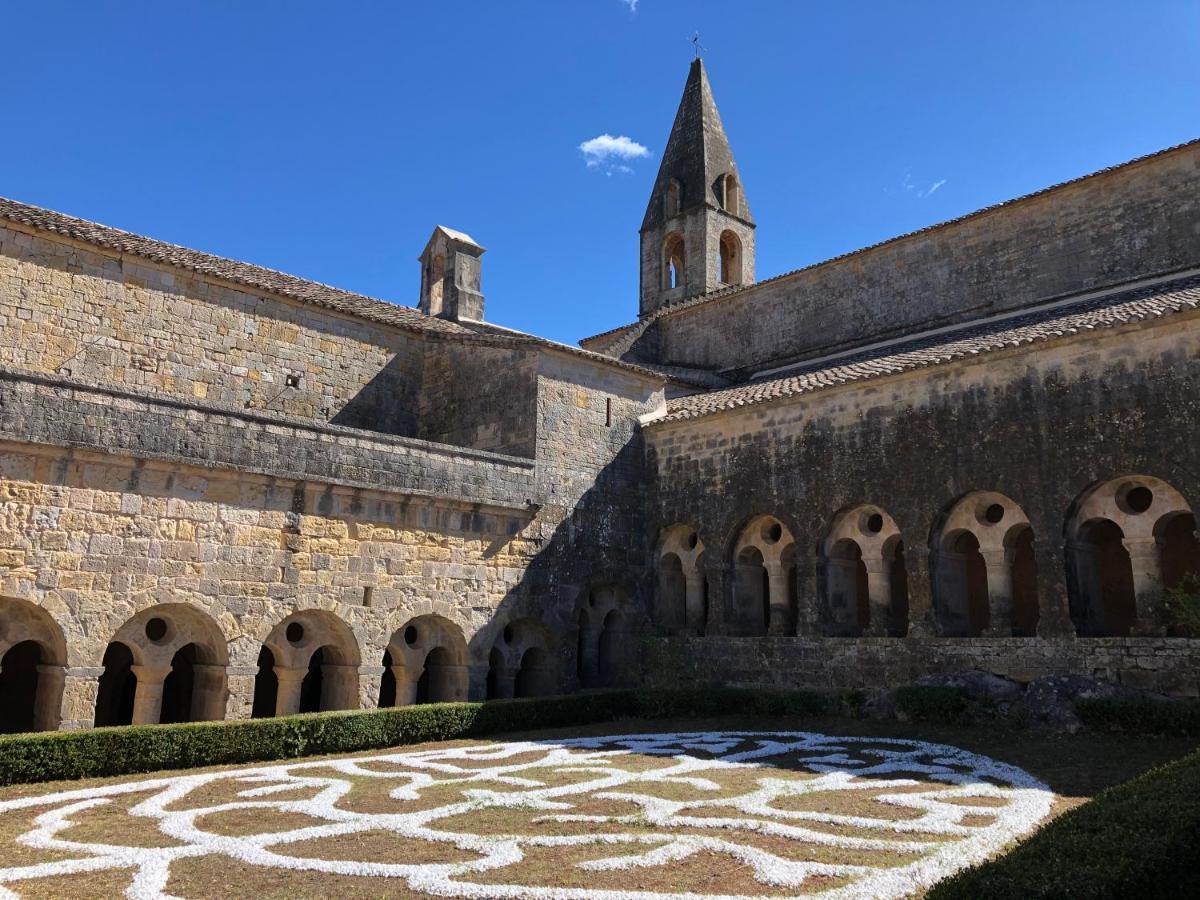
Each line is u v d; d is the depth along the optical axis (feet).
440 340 89.35
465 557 71.15
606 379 85.81
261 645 59.00
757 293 109.29
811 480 74.43
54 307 67.97
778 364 104.58
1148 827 22.40
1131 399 57.93
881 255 97.91
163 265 73.82
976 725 58.44
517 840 32.35
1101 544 73.51
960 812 36.24
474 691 70.03
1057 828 22.99
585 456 82.12
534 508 76.13
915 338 90.94
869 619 77.97
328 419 82.53
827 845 31.42
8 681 67.41
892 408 70.28
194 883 27.53
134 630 55.01
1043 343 61.87
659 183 139.03
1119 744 50.29
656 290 135.03
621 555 83.51
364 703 63.36
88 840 32.83
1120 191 81.20
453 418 86.17
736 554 80.53
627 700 74.28
